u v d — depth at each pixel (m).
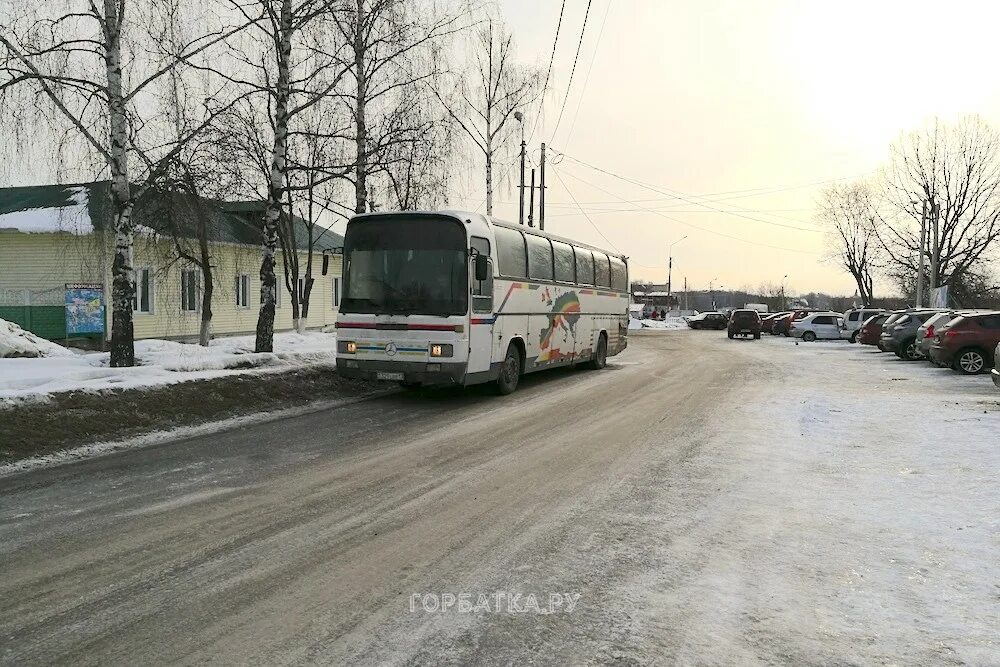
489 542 4.80
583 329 17.16
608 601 3.85
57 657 3.20
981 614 3.67
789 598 3.88
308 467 7.02
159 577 4.14
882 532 5.02
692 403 11.79
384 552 4.60
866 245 56.88
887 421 9.84
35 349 14.24
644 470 6.94
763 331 50.16
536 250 14.30
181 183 15.02
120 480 6.44
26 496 5.88
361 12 14.69
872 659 3.21
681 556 4.54
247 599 3.84
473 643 3.36
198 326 24.00
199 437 8.59
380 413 10.64
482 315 11.86
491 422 9.84
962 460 7.32
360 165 14.85
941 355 17.72
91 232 19.38
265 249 14.20
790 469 6.98
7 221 20.09
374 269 11.73
